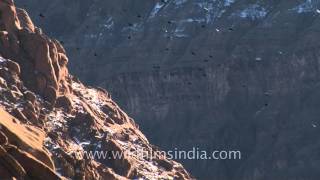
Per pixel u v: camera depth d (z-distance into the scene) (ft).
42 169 259.39
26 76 378.94
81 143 372.58
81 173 328.29
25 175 254.06
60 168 322.96
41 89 379.35
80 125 379.55
